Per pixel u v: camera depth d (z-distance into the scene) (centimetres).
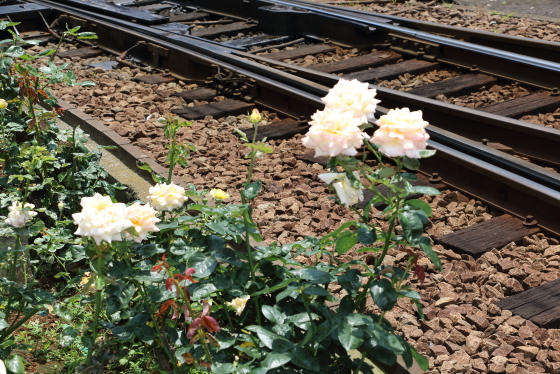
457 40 791
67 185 425
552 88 671
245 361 256
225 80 689
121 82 745
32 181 427
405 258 378
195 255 252
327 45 927
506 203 444
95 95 690
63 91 697
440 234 418
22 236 332
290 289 228
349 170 218
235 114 652
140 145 544
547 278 357
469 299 341
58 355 313
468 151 491
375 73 766
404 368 280
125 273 244
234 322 287
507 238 402
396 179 232
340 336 209
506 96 681
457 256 384
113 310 239
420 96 640
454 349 302
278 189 477
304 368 219
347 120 202
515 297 340
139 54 867
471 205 453
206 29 1022
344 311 237
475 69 746
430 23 888
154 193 279
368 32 877
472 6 1184
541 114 617
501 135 566
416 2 1216
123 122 602
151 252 254
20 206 310
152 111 648
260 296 275
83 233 215
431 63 793
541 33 940
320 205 448
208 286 251
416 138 197
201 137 575
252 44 938
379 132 201
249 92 689
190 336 217
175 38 837
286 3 1032
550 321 316
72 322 334
